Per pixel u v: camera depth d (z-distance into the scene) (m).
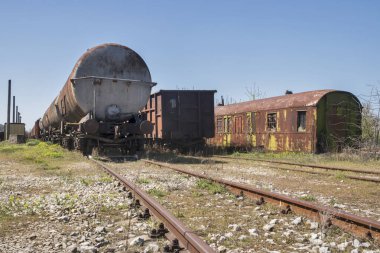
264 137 21.84
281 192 8.01
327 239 4.49
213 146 25.41
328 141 18.41
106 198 7.00
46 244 4.36
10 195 7.60
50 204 6.58
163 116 21.77
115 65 17.25
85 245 4.27
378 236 4.38
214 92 22.75
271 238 4.59
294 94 21.05
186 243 3.94
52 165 13.77
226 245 4.31
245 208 6.30
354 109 19.31
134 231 4.85
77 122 18.77
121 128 16.67
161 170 12.09
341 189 8.50
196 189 8.20
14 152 21.86
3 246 4.27
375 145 17.08
